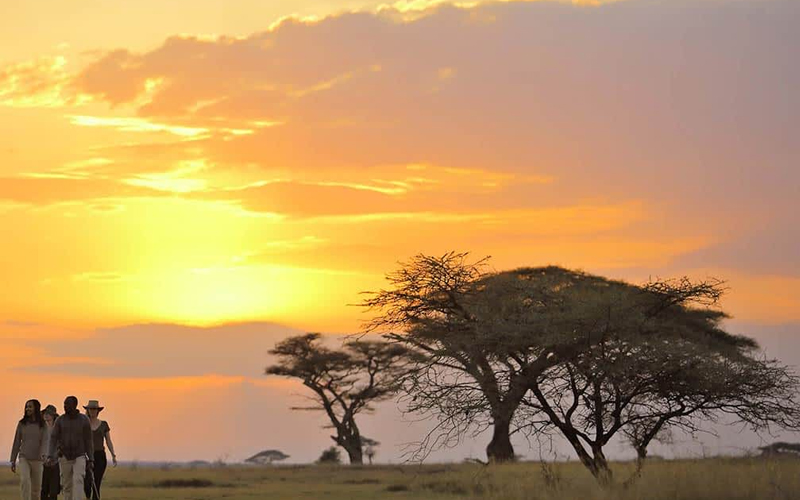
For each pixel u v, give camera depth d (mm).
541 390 46250
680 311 54562
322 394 138000
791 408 46375
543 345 45281
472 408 46000
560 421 46250
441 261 49062
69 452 34438
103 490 58500
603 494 39844
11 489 55312
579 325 45688
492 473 58344
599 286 55844
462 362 47094
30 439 35500
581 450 46094
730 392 45906
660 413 46469
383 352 136125
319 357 136000
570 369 45781
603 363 45188
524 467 63750
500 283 50031
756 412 46469
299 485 63094
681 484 39844
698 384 45594
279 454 163500
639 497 39250
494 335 46062
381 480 68438
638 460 45656
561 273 56938
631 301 48750
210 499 51156
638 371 45500
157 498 51500
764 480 39719
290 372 136125
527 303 49094
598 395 45719
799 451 55094
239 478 71812
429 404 46531
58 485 35750
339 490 57688
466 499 47688
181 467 96438
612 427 46031
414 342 48906
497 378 46469
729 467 43719
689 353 46469
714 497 38344
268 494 54594
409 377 47250
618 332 46125
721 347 53531
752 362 47062
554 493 42812
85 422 34812
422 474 71438
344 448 137000
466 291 49344
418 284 49188
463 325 48156
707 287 48906
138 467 92875
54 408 38562
